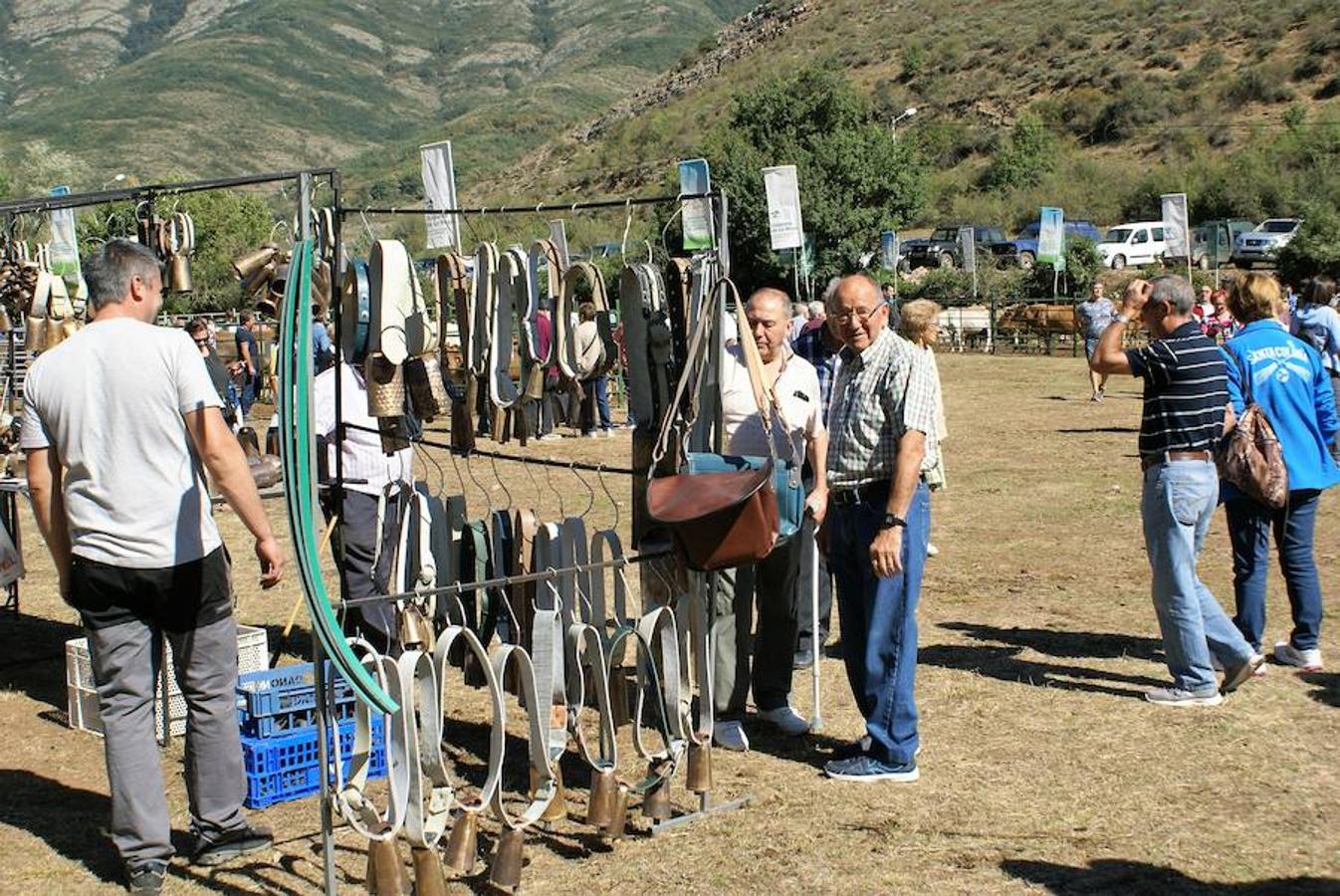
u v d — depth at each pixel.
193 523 4.69
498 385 5.41
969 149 71.31
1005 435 16.83
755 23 118.38
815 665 6.23
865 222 47.31
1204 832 5.02
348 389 6.21
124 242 4.75
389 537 5.84
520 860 4.56
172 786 5.75
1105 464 14.10
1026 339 33.06
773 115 49.72
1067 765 5.70
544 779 4.68
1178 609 6.32
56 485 4.69
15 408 8.28
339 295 5.34
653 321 5.32
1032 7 91.38
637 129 101.69
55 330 8.07
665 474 5.41
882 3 107.06
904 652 5.46
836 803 5.36
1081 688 6.68
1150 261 44.31
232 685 4.91
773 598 6.09
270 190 77.25
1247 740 5.91
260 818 5.33
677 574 5.25
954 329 33.84
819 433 5.92
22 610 8.99
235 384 18.59
